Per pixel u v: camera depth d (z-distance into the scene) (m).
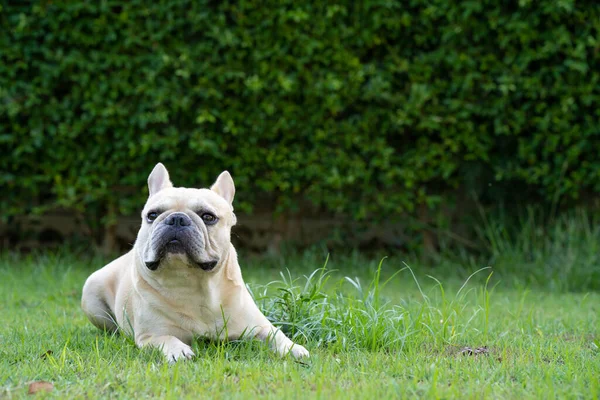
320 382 3.94
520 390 3.92
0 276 8.89
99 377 4.09
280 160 10.08
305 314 5.63
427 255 10.53
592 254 9.43
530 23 9.66
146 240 4.98
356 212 10.27
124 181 10.01
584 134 9.82
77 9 9.54
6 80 9.69
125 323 5.33
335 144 10.27
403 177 10.06
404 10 9.98
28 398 3.74
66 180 10.03
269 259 10.50
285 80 9.67
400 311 5.85
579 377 4.19
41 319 6.43
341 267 10.16
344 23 9.91
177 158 10.13
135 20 9.73
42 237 10.73
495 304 7.66
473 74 9.78
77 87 9.79
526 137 10.14
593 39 9.45
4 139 9.70
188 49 9.72
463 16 9.66
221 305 5.05
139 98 9.88
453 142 9.98
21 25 9.39
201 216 4.97
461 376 4.27
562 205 10.42
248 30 9.77
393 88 10.11
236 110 9.89
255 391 3.87
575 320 6.66
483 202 10.62
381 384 4.00
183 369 4.29
